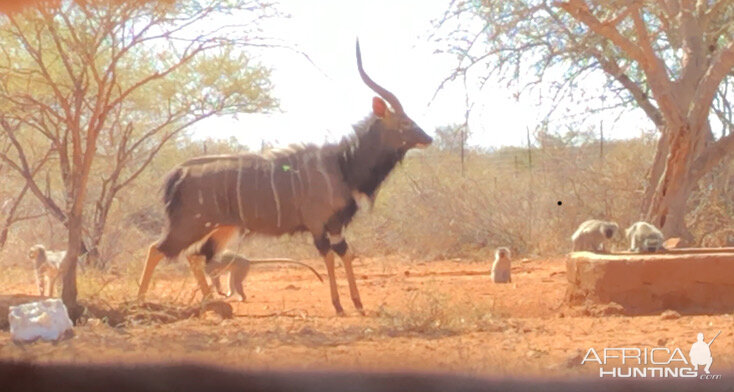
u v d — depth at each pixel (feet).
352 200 43.65
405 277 61.77
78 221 38.86
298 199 42.65
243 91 67.05
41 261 48.62
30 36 49.83
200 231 42.88
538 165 91.50
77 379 25.44
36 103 40.78
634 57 56.39
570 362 26.63
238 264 47.85
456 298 46.06
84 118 66.39
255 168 42.93
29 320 31.65
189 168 43.32
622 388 24.09
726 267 38.55
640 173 79.00
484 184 85.20
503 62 53.83
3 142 70.85
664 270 38.96
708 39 64.28
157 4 40.40
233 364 27.12
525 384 24.40
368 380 24.93
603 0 52.08
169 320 38.34
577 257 41.45
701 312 38.42
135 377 25.62
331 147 43.50
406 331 34.35
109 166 73.77
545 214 81.71
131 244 72.95
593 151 88.74
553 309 41.88
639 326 34.60
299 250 78.59
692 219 72.59
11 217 67.62
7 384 24.91
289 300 48.67
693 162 60.08
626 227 77.00
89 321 36.06
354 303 43.06
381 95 44.06
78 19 42.09
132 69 66.03
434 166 90.94
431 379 24.97
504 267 55.16
